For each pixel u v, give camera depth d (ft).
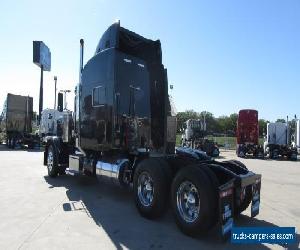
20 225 22.40
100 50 32.19
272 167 70.13
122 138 30.25
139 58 32.40
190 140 111.75
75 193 32.53
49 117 100.12
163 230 22.22
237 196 21.75
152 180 23.95
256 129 108.99
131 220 24.20
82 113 34.53
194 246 19.61
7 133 105.81
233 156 110.22
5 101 107.45
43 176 42.60
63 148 40.78
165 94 31.83
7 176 42.39
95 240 20.04
